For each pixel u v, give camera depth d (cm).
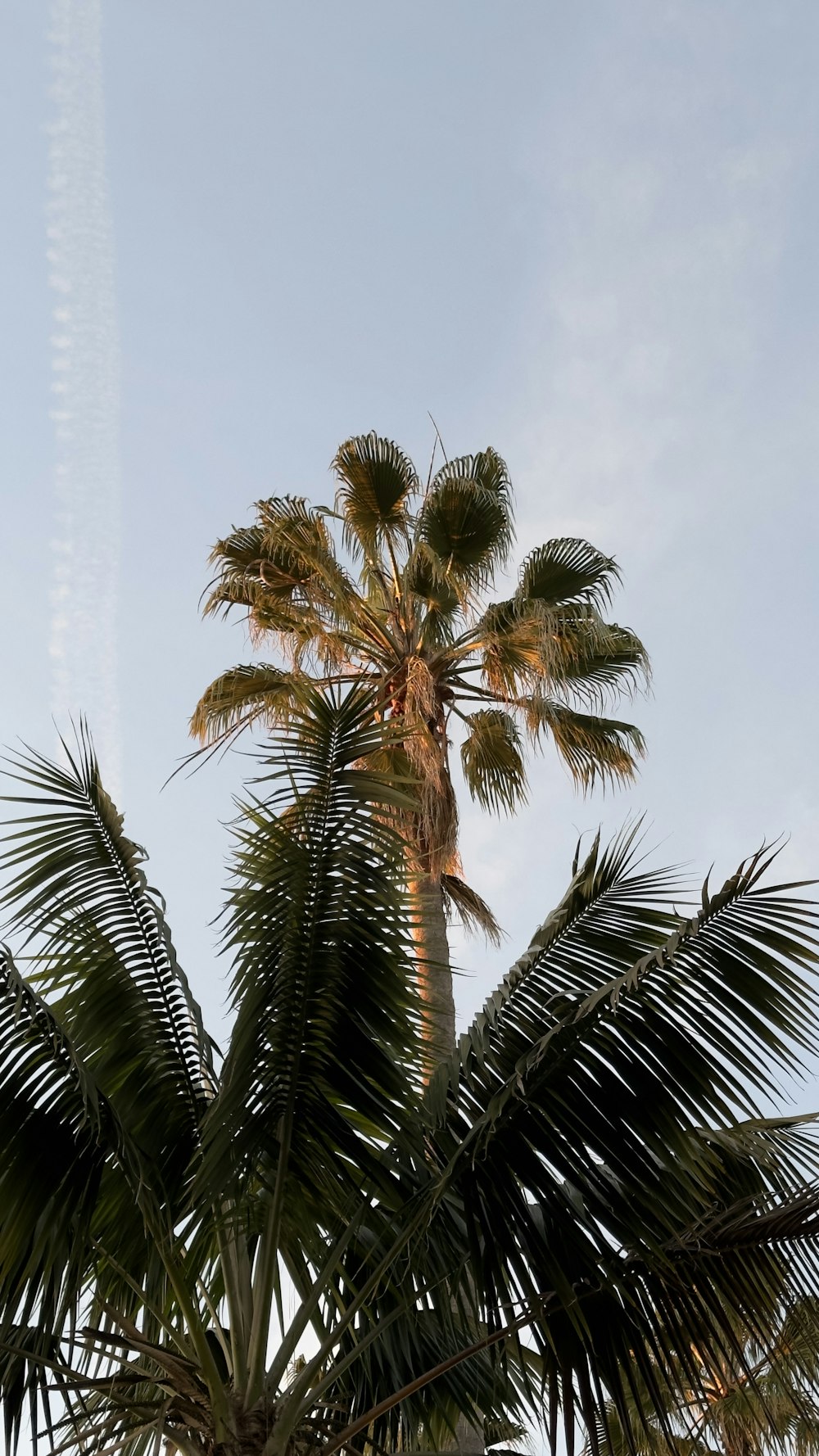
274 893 418
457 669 1041
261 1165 425
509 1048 442
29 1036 419
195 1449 384
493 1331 381
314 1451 384
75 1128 412
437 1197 391
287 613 1021
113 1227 433
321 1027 421
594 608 1005
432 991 727
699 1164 389
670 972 402
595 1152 391
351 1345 462
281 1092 420
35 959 460
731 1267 402
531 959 470
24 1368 393
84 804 485
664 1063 394
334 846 420
